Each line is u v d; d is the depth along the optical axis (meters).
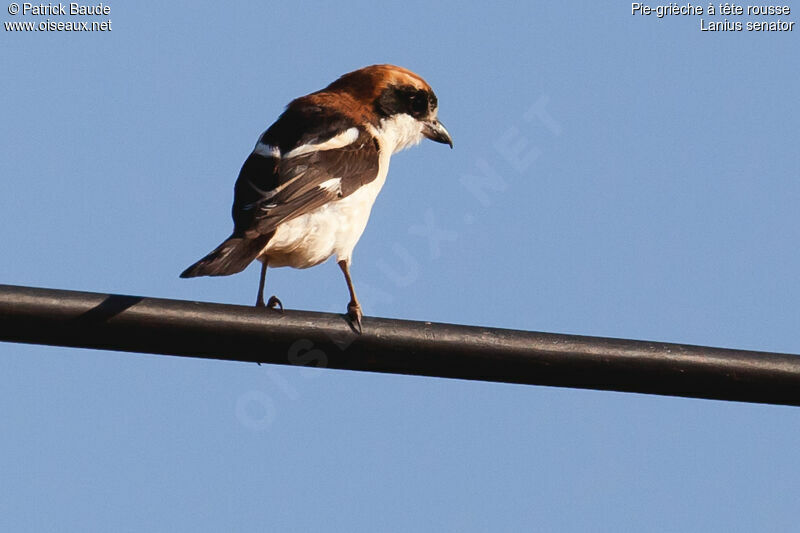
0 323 9.91
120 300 10.08
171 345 10.26
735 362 10.89
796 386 10.90
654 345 10.88
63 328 9.98
